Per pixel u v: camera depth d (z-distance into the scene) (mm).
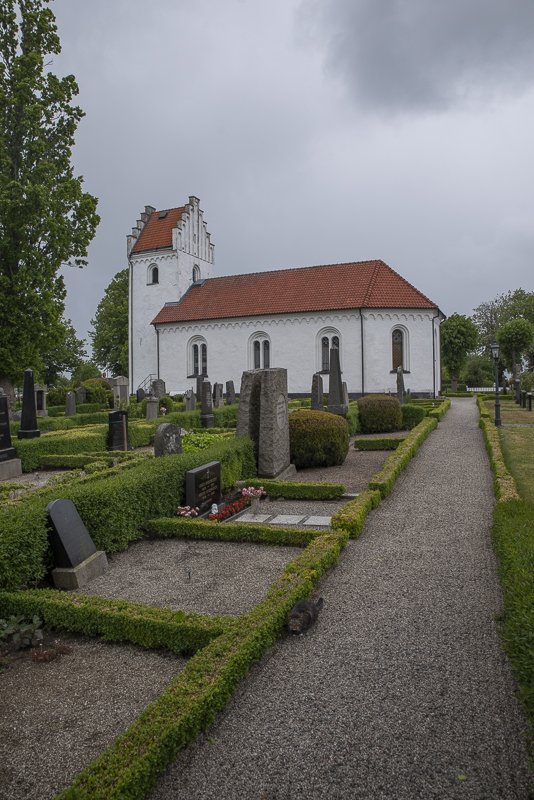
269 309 34188
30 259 24812
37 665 4141
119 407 22422
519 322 48000
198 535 7184
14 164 25750
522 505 6797
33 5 26203
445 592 5172
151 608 4535
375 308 31594
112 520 6527
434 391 31688
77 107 27469
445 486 9539
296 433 11930
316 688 3660
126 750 2816
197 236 41188
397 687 3641
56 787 2859
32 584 5477
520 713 3336
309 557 5629
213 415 20359
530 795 2709
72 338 61219
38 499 6164
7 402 12930
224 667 3521
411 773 2871
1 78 25172
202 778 2891
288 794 2760
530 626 3395
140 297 39594
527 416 21422
